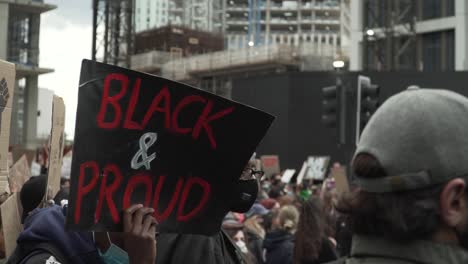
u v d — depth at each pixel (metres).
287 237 5.11
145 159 2.13
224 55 50.84
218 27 122.38
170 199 2.20
